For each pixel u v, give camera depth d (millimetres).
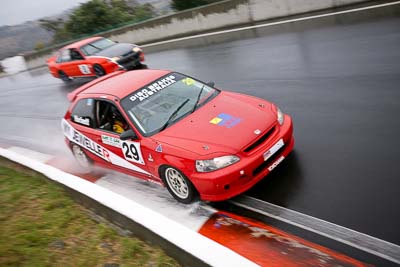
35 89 14914
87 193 4574
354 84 6520
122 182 5598
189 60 11461
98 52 12328
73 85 13188
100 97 5414
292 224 3771
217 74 9406
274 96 7133
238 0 13188
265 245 3576
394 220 3420
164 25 15961
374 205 3682
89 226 4344
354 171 4293
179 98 5098
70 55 13031
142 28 16984
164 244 3459
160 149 4449
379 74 6574
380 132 4895
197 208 4434
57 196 5164
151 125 4809
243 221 4012
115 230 4168
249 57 9875
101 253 3818
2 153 7453
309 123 5707
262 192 4434
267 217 3980
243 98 5145
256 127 4383
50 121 10047
